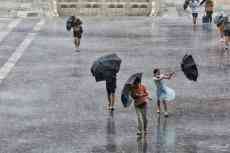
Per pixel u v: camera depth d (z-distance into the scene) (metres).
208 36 75.81
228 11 95.62
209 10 86.38
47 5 100.94
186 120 41.56
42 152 35.28
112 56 44.34
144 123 38.12
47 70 56.84
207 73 55.53
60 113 43.28
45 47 68.75
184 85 51.09
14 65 59.00
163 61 60.66
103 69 43.56
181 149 35.72
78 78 53.72
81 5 96.88
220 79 53.28
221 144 36.62
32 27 83.88
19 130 39.47
